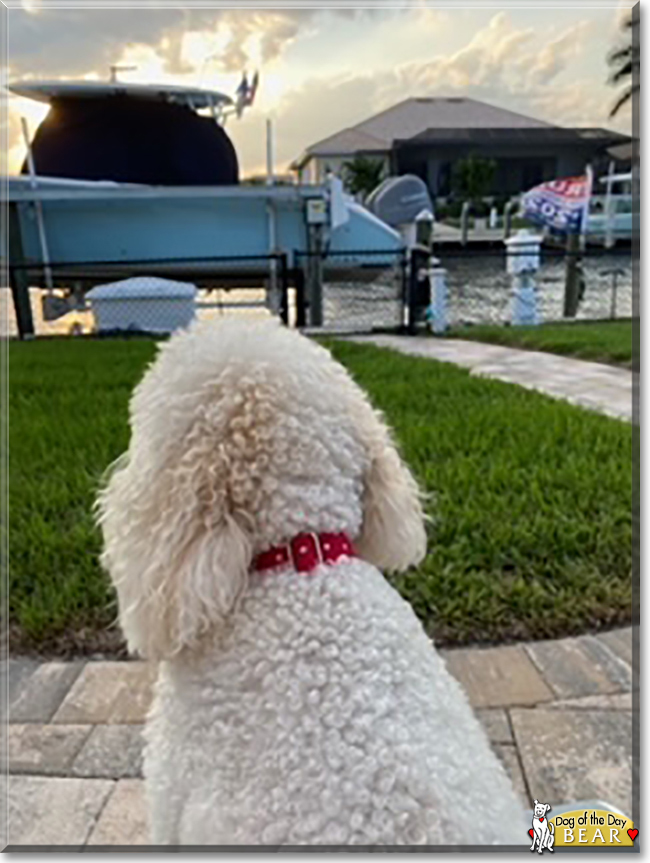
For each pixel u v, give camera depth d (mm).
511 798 1048
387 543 1329
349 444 1259
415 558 1412
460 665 2264
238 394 1187
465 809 929
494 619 2451
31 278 12555
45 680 2254
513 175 39375
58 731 2023
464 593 2578
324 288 12344
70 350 8164
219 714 1041
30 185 12375
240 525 1150
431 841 888
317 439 1199
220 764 1010
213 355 1238
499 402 5090
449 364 6941
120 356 7621
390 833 893
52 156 14211
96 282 13055
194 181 14766
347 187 31297
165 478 1165
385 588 1160
